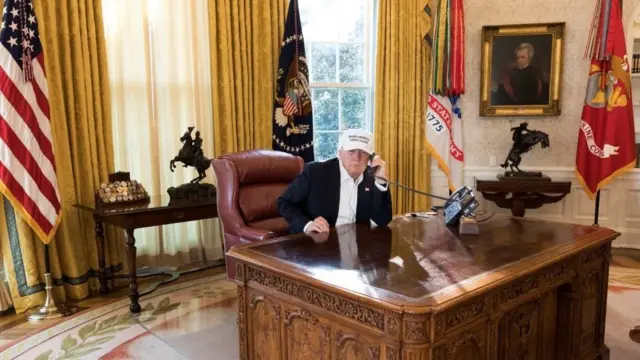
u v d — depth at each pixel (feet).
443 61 15.42
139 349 8.30
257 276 5.86
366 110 16.58
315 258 5.69
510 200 14.98
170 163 11.55
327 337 5.03
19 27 9.28
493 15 15.78
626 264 13.33
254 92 13.60
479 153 16.28
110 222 9.70
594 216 15.33
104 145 11.39
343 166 7.66
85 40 10.87
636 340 6.96
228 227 9.38
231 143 13.20
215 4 12.76
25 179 9.40
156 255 12.81
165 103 12.62
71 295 10.78
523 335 5.90
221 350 8.25
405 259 5.62
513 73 15.58
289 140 14.01
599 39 14.06
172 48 12.54
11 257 10.04
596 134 14.48
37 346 8.43
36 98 9.52
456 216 7.43
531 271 5.32
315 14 15.51
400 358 4.30
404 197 16.38
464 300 4.44
